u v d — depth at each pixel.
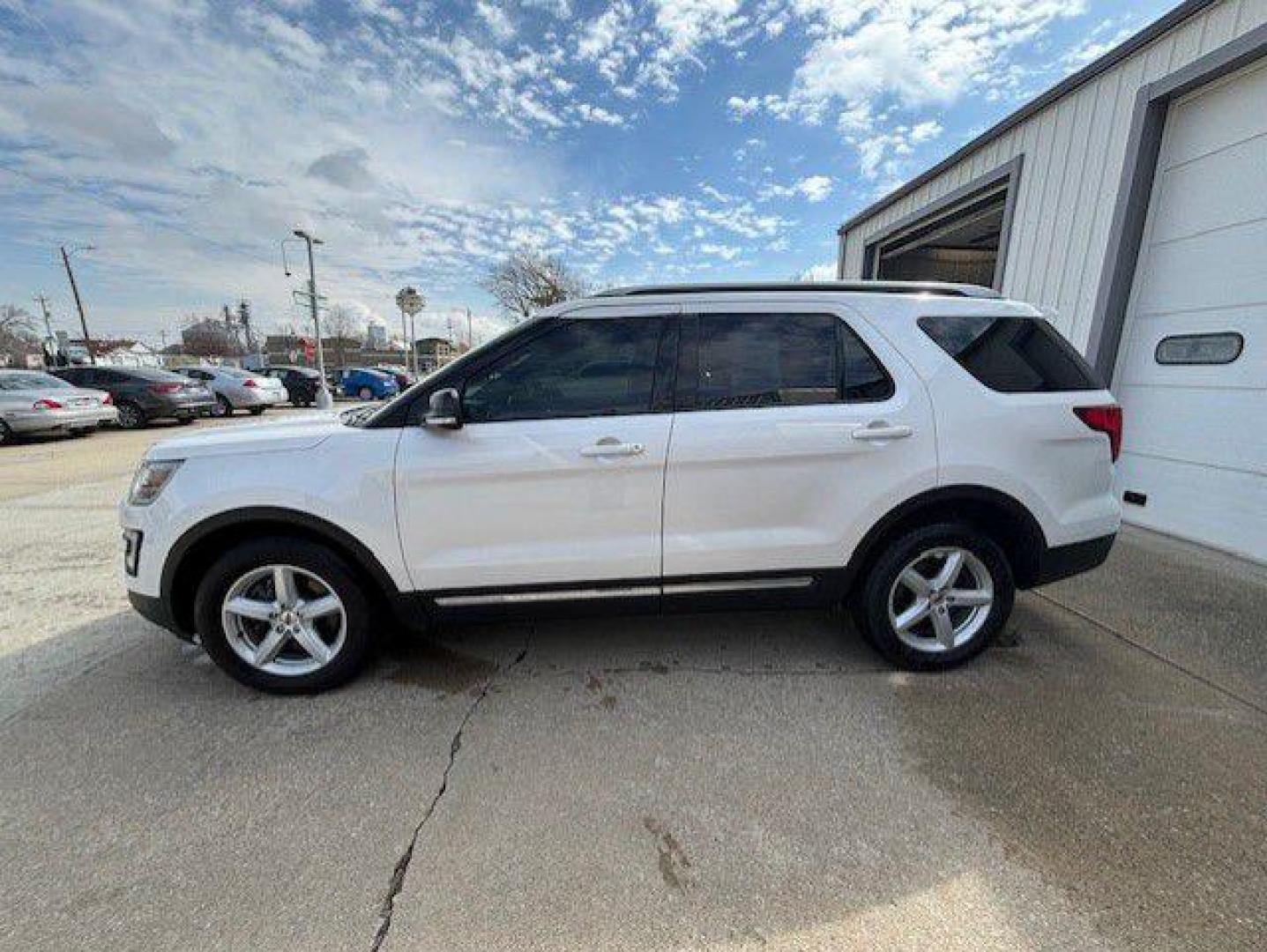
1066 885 1.72
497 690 2.75
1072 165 5.46
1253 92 4.05
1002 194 6.85
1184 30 4.38
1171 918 1.62
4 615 3.58
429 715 2.57
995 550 2.78
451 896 1.71
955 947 1.55
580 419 2.58
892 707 2.58
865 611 2.82
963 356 2.73
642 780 2.16
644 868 1.80
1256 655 2.97
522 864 1.82
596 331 2.65
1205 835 1.89
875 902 1.68
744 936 1.59
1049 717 2.50
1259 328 4.07
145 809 2.04
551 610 2.71
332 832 1.94
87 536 5.20
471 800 2.07
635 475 2.57
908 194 8.42
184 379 13.84
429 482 2.53
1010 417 2.69
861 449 2.62
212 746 2.38
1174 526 4.69
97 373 13.27
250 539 2.65
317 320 19.88
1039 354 2.81
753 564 2.69
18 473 8.01
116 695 2.73
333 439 2.57
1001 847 1.86
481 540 2.59
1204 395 4.42
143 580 2.61
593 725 2.49
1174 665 2.89
